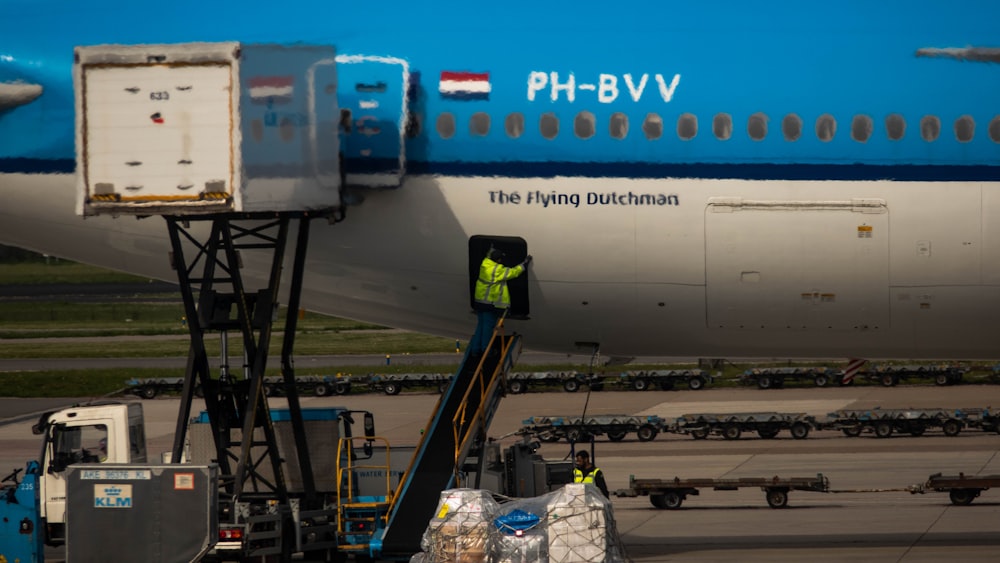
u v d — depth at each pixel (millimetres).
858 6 85688
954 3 85438
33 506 87938
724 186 83875
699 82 84062
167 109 77750
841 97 83938
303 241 85688
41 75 85500
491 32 85250
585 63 84625
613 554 76750
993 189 84000
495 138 84375
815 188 83812
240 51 77938
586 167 84188
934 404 192750
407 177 84688
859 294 86562
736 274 85875
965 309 86938
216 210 77750
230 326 85562
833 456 145875
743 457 146250
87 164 77875
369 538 89062
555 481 104500
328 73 81625
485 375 88750
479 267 86750
